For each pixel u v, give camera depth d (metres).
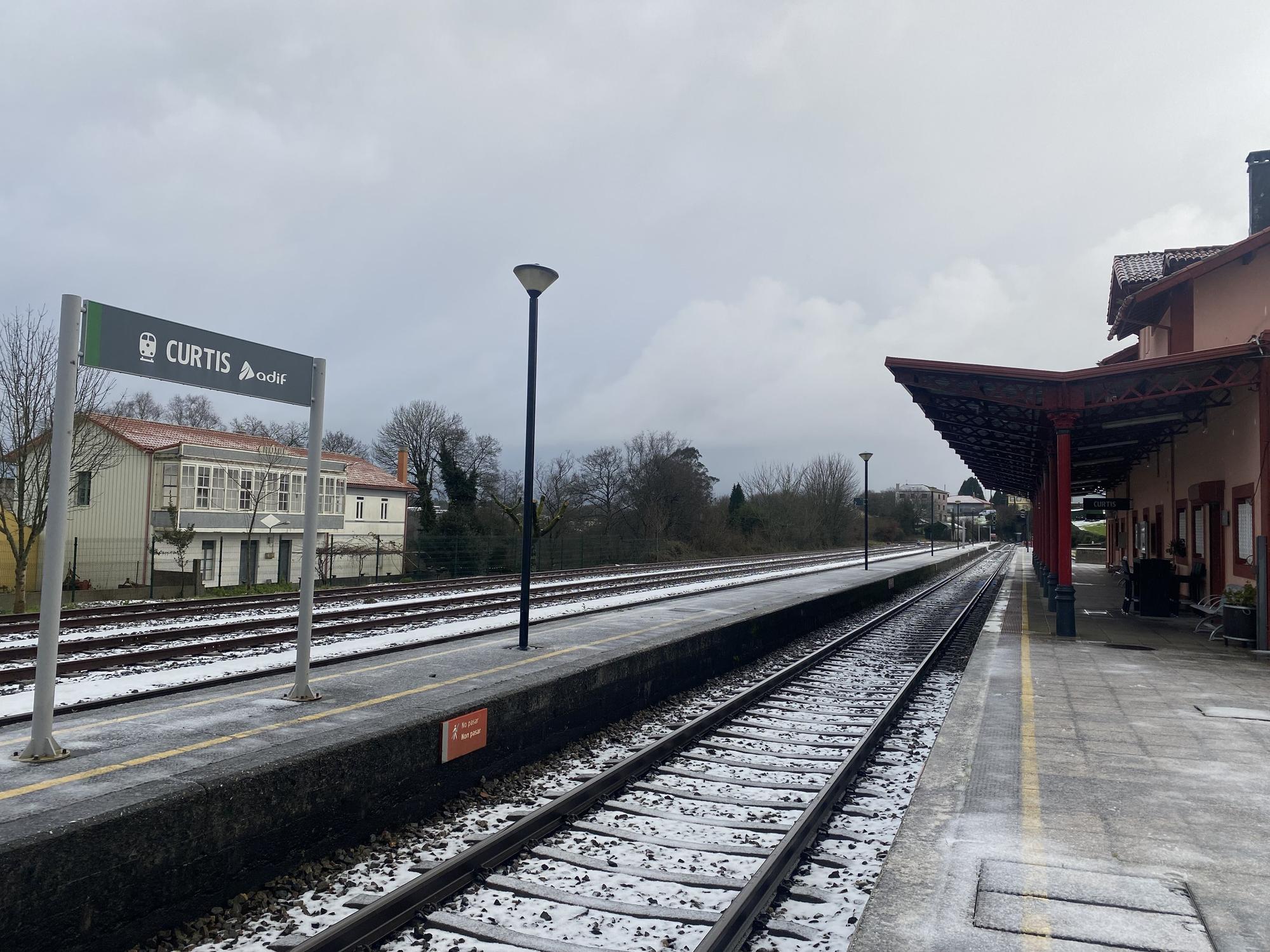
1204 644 13.37
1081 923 3.83
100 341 5.25
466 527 42.94
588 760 7.98
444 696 7.38
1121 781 6.00
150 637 12.76
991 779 6.07
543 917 4.55
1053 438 18.61
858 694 11.27
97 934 4.11
